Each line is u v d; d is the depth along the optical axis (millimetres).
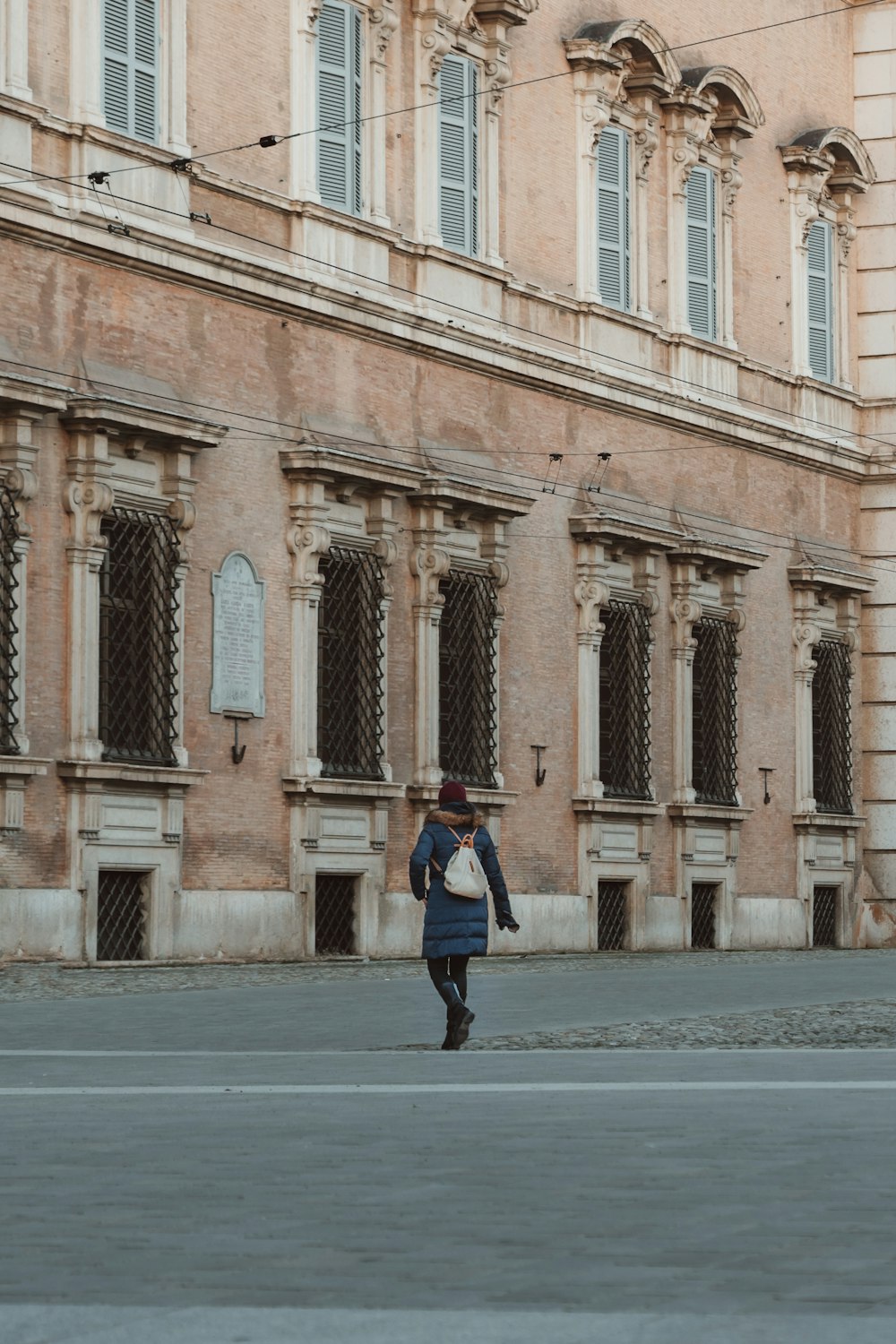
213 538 31625
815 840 46469
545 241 39312
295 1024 20516
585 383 39562
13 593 28328
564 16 40188
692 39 44188
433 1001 23703
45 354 28969
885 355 49062
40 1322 7207
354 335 34406
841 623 47906
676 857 42062
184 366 31203
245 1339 6875
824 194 48062
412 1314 7266
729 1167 10703
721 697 43500
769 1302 7465
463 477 36562
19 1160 11078
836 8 49156
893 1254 8398
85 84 29703
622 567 40688
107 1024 20328
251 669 32281
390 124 35719
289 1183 10297
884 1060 16797
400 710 35281
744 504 44531
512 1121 12727
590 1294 7625
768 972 31469
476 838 19266
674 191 42969
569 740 39188
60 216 29031
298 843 32875
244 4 32656
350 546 34250
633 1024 20625
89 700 29234
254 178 32750
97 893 29422
